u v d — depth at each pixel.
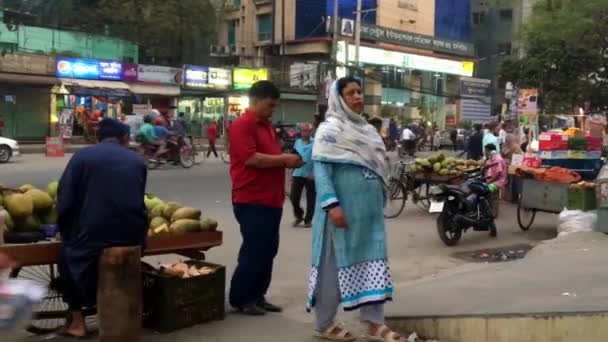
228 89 40.28
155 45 41.66
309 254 8.72
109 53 37.97
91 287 4.58
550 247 8.21
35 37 34.03
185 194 14.70
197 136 39.84
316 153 4.57
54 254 4.70
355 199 4.53
